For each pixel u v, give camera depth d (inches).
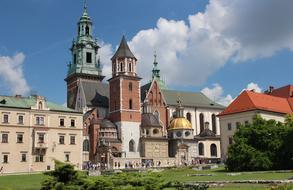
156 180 1446.9
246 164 3085.6
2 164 4160.9
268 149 3105.3
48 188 1408.7
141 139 5659.5
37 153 4377.5
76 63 7047.2
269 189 1251.8
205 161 5816.9
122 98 5684.1
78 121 4694.9
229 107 4911.4
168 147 5915.4
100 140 5369.1
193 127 6707.7
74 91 6889.8
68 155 4559.5
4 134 4224.9
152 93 6373.0
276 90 5851.4
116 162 5024.6
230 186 1924.2
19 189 2031.3
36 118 4434.1
